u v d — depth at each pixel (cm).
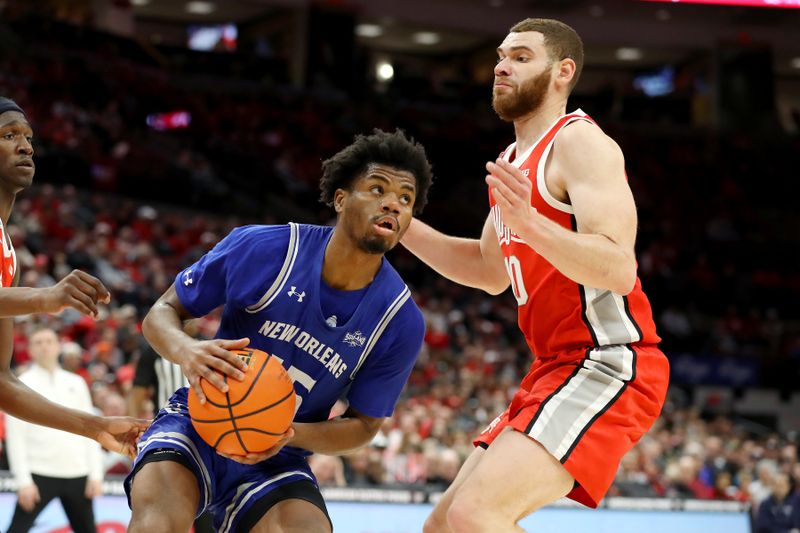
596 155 304
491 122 2541
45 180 1645
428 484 871
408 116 2456
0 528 636
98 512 665
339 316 311
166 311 310
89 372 894
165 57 2395
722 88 2545
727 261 2258
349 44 2439
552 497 305
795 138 2552
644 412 313
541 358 332
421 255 386
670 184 2442
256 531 308
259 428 282
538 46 330
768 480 997
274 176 2094
